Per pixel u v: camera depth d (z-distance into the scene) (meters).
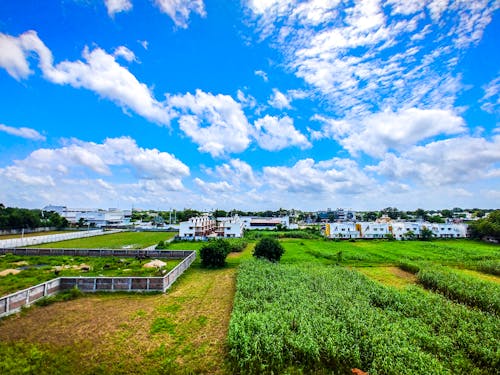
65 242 63.59
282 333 15.13
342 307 19.38
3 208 89.69
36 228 85.44
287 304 19.75
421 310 19.42
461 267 38.09
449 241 75.00
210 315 19.19
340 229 83.75
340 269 32.44
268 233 93.00
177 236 71.62
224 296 23.52
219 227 84.69
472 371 12.80
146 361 13.31
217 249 36.09
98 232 84.50
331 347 13.79
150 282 24.70
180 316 18.97
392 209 193.25
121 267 34.25
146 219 165.38
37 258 40.69
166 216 168.38
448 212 162.25
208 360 13.57
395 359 12.98
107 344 14.83
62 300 21.56
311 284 25.38
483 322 17.64
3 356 13.17
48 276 28.53
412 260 42.12
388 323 17.03
